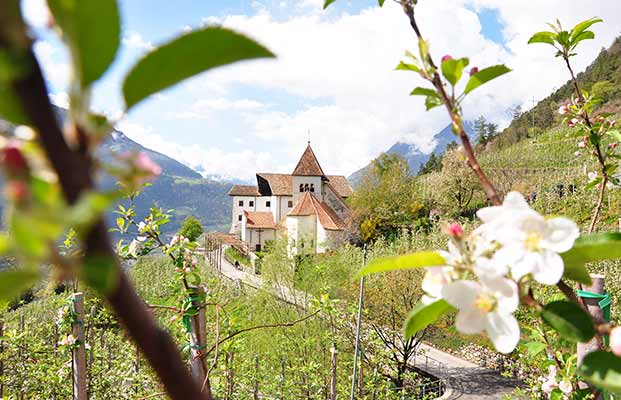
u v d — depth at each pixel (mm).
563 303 820
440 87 1005
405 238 16641
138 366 5668
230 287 12062
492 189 950
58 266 326
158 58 434
